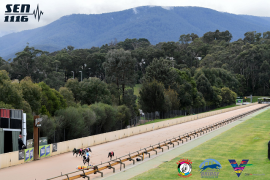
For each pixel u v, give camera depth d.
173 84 133.38
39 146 37.06
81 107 75.50
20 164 33.75
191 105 139.50
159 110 109.19
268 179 22.80
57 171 30.25
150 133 65.69
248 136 49.91
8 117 37.78
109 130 81.31
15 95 52.66
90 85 94.62
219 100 169.62
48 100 68.00
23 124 39.06
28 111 55.66
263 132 54.09
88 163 32.12
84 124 68.12
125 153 41.56
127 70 112.62
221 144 43.00
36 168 31.62
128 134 61.41
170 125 82.12
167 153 39.12
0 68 160.25
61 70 191.88
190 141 50.47
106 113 80.12
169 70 136.88
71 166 32.69
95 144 50.06
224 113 124.12
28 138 53.56
